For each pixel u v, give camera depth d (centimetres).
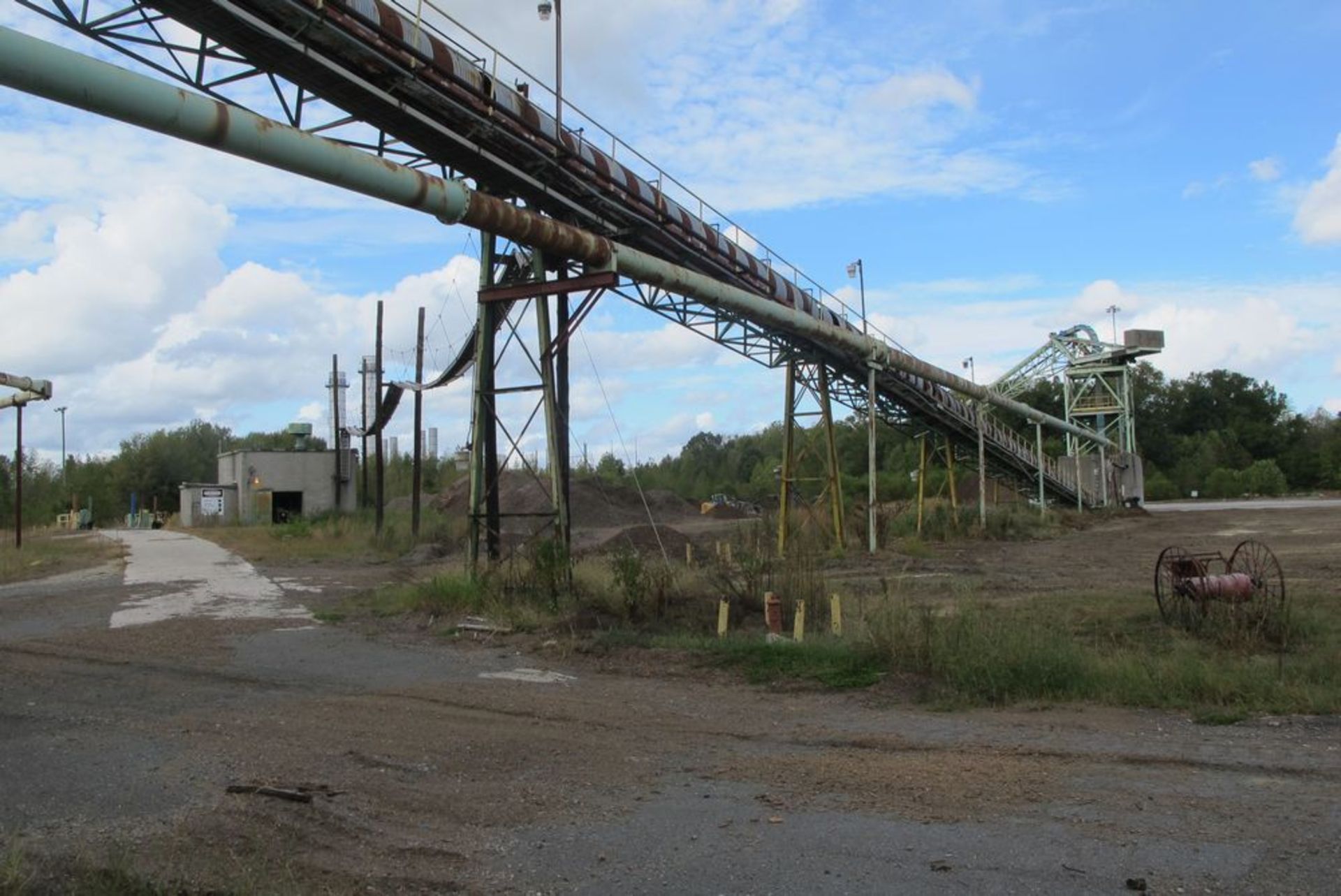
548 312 1839
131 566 3097
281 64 1309
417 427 3956
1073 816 636
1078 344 7350
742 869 560
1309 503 7662
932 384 3800
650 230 2080
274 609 1975
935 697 1052
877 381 3381
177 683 1202
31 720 992
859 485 7912
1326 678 1018
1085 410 7219
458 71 1512
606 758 832
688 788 735
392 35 1357
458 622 1630
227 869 572
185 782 757
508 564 1855
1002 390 7481
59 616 1886
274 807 689
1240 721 896
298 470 6100
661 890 532
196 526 5997
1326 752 778
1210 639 1277
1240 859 547
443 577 1912
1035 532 4281
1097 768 756
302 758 833
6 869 555
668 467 10731
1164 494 10500
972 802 675
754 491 8300
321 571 2911
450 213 1377
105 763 817
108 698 1108
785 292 2698
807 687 1137
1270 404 12088
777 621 1404
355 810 684
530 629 1558
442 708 1050
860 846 589
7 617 1881
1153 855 559
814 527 3484
